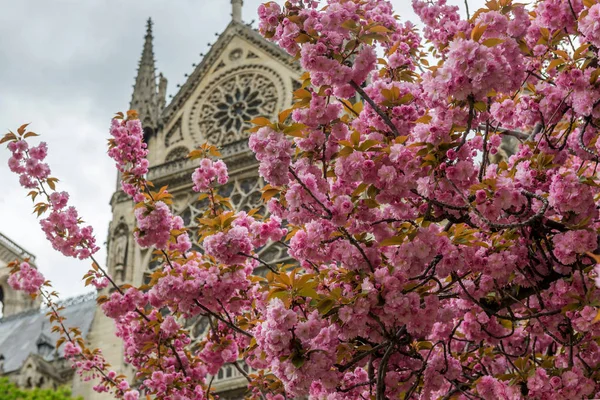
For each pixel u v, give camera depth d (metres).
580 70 9.78
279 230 10.98
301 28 9.56
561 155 10.78
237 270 11.71
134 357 17.00
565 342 10.44
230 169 40.53
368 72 9.50
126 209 40.97
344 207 9.32
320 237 9.60
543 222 9.35
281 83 43.97
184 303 11.95
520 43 10.24
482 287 9.84
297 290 8.99
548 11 10.78
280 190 9.86
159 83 48.34
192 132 44.38
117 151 14.13
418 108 11.34
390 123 9.79
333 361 8.97
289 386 8.60
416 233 9.02
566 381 9.48
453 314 10.38
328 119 9.69
